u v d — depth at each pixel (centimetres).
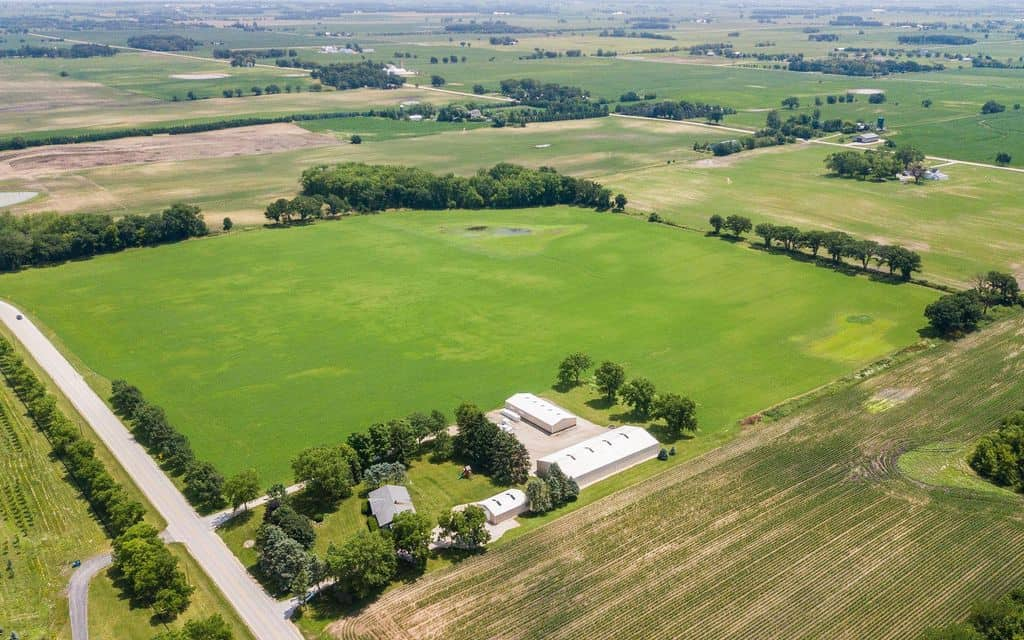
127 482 13688
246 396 16475
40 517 12838
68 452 14088
